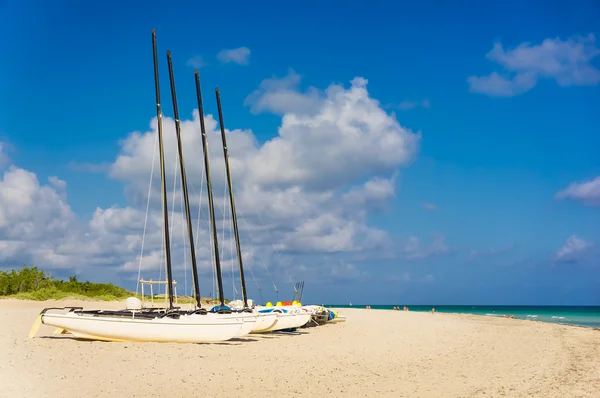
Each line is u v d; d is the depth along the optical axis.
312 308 45.84
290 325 38.28
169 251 33.47
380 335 36.34
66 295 61.38
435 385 18.67
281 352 26.03
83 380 17.36
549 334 39.00
